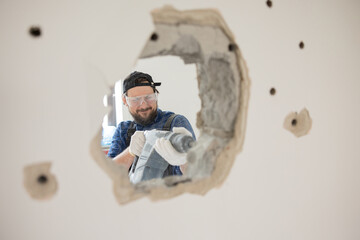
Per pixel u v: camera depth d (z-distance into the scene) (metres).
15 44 0.59
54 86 0.63
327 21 1.02
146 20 0.71
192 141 1.18
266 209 0.95
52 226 0.65
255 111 0.88
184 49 0.82
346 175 1.16
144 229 0.75
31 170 0.62
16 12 0.59
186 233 0.81
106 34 0.67
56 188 0.65
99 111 0.70
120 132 2.17
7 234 0.62
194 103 2.56
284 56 0.92
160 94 2.76
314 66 1.00
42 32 0.61
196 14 0.75
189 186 0.80
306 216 1.06
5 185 0.61
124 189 0.73
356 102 1.16
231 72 0.84
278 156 0.95
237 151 0.86
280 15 0.90
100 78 0.68
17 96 0.60
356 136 1.18
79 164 0.67
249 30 0.84
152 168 1.32
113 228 0.71
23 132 0.61
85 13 0.64
